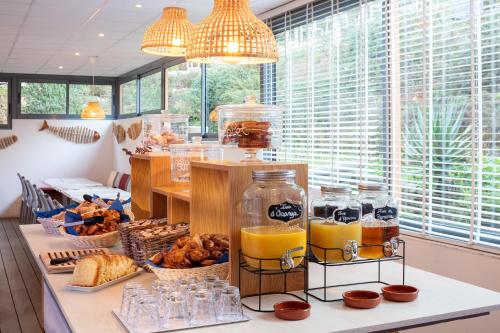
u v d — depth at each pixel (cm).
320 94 520
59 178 1088
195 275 218
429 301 202
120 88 1132
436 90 390
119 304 206
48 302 359
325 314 190
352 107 482
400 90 425
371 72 452
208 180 255
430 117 394
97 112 890
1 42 730
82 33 670
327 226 202
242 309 196
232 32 247
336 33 495
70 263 262
